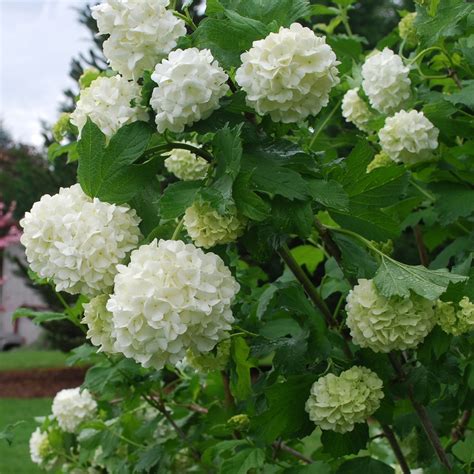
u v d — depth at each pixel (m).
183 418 3.10
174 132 1.74
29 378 14.57
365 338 1.85
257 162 1.71
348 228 2.03
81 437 3.13
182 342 1.53
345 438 1.98
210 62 1.69
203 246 1.73
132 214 1.78
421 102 2.60
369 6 12.05
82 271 1.65
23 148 15.77
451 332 1.82
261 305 2.31
